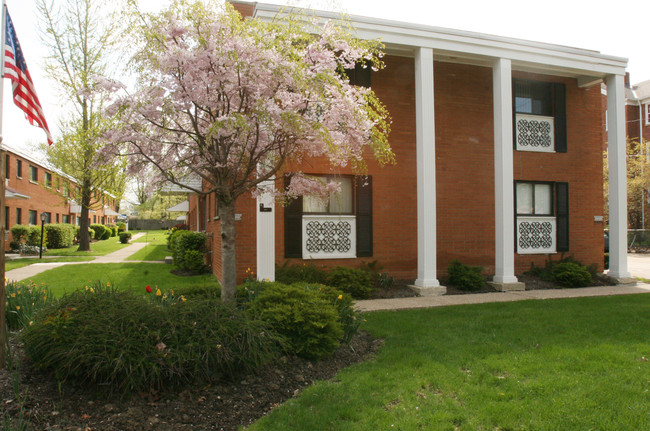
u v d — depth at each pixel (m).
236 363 4.21
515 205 11.85
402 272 10.69
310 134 5.34
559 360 4.82
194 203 20.64
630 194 26.77
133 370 3.60
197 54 4.84
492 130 11.62
